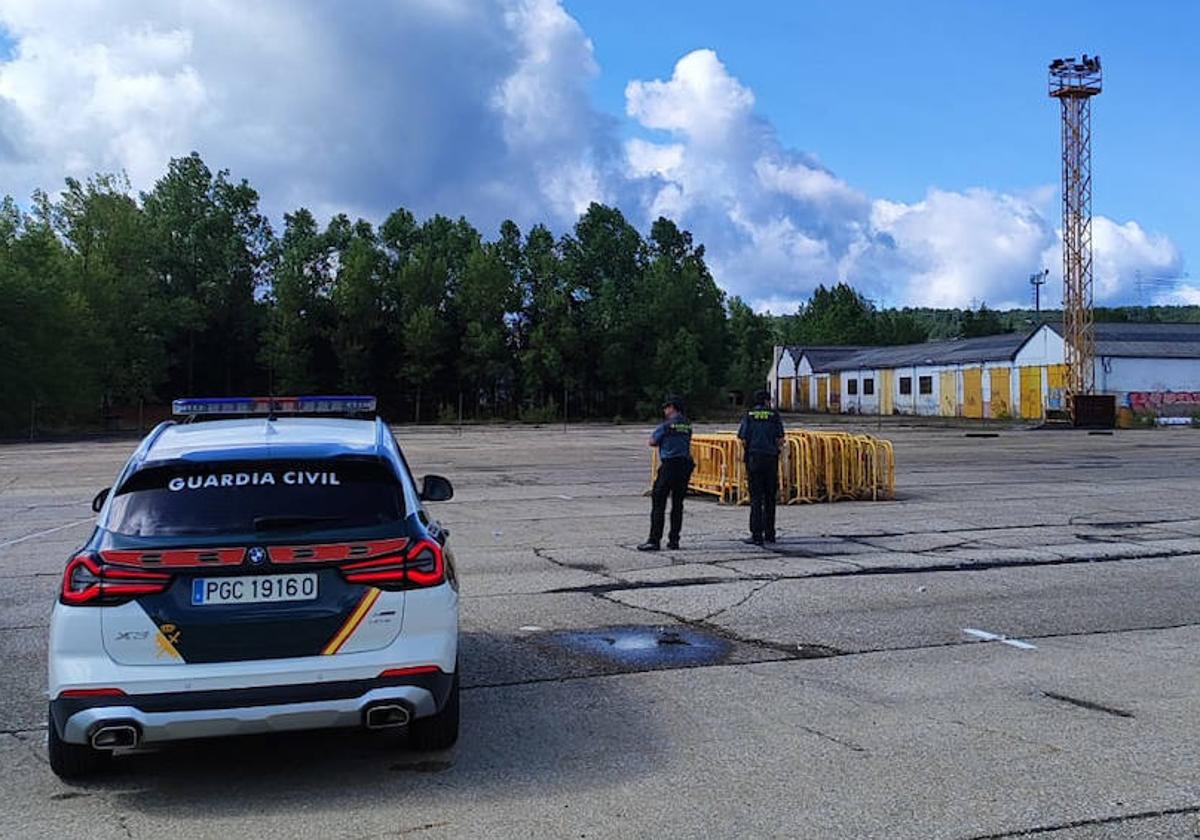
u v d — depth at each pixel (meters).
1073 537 13.09
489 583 10.07
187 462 5.11
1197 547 12.23
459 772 5.09
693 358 66.00
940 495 18.27
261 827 4.47
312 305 66.81
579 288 70.12
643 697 6.32
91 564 4.74
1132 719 5.83
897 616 8.56
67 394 50.66
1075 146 55.75
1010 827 4.34
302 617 4.75
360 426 6.03
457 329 68.38
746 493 17.03
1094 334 59.00
